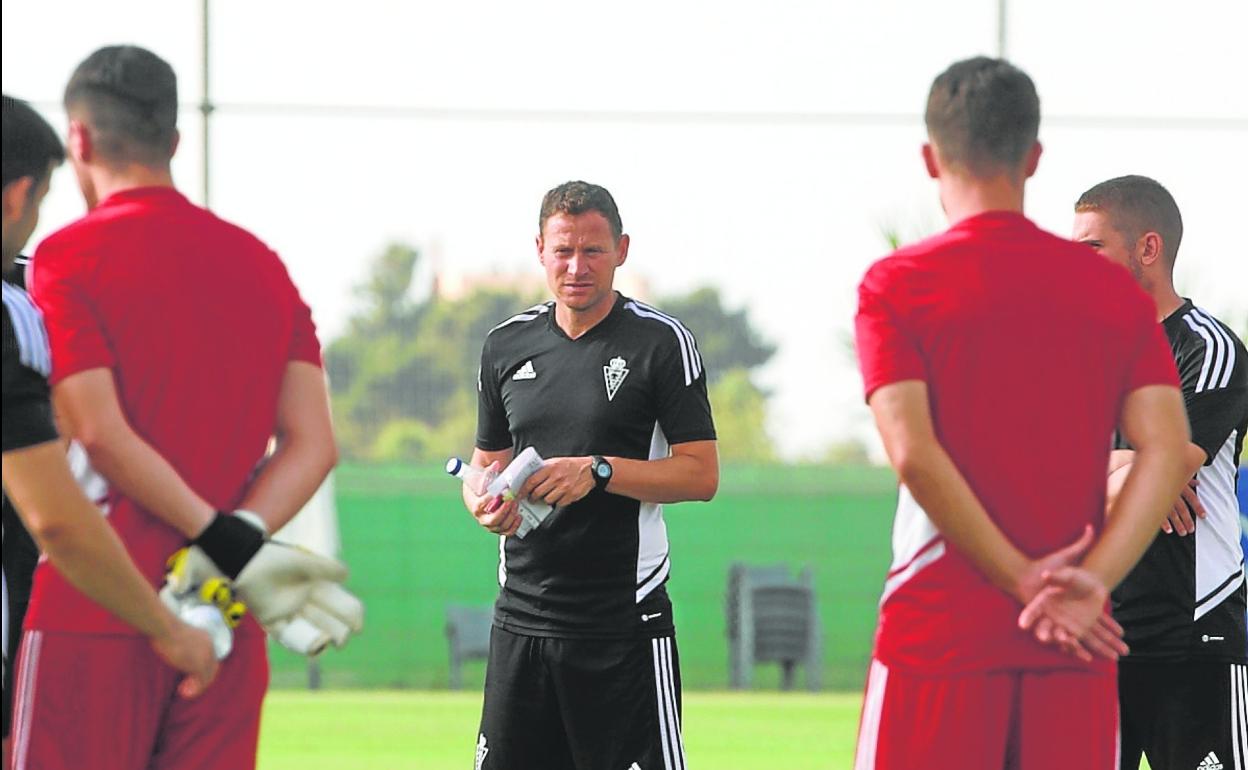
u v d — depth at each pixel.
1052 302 11.16
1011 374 11.11
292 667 47.41
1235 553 16.39
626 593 16.61
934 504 10.98
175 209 11.18
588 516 16.53
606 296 17.00
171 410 10.95
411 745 33.09
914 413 10.98
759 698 43.44
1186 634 16.11
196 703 11.16
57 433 10.17
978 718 11.27
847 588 49.81
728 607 47.69
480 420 17.72
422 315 57.31
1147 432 11.38
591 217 16.62
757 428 63.25
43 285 10.82
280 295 11.54
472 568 48.66
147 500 10.72
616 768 16.64
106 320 10.83
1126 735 16.58
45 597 10.98
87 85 11.13
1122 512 11.24
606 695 16.61
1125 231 16.19
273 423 11.52
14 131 10.46
